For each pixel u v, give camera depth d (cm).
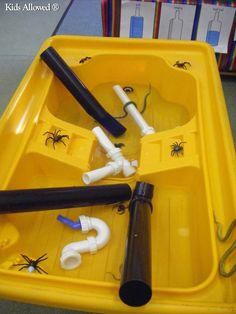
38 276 55
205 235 67
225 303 53
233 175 68
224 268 57
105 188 77
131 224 66
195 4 135
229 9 136
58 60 101
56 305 55
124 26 147
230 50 164
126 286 50
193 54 110
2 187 73
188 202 82
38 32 232
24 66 203
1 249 67
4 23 241
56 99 106
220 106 86
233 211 64
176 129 90
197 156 80
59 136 88
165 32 145
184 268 71
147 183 78
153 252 74
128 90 117
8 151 81
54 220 80
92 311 54
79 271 70
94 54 110
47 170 87
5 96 181
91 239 73
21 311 102
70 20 242
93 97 104
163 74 110
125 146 102
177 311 52
